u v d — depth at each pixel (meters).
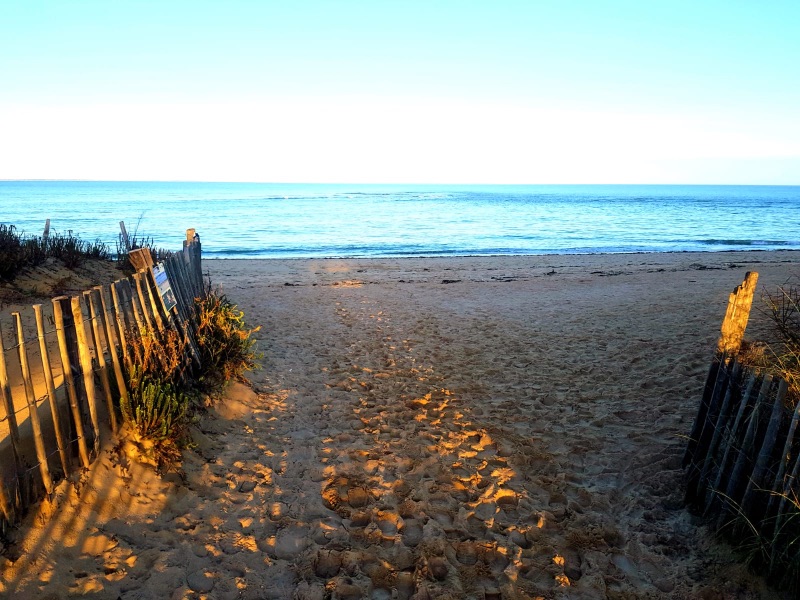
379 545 3.70
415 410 5.97
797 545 3.12
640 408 5.95
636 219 52.06
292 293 13.09
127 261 10.65
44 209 55.00
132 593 3.06
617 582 3.37
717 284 14.61
